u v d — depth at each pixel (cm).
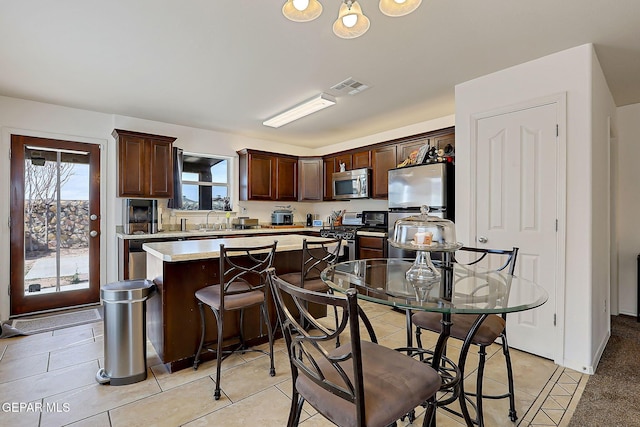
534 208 252
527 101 254
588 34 216
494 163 274
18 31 215
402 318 332
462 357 146
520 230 259
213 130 482
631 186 351
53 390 194
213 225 488
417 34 218
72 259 369
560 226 237
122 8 191
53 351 248
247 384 202
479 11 192
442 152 354
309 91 321
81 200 376
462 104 297
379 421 95
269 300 264
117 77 289
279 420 168
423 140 396
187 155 471
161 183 406
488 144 277
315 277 261
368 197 466
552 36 219
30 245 345
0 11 193
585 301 226
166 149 411
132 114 397
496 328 161
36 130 350
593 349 229
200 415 171
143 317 207
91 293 378
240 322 245
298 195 557
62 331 290
